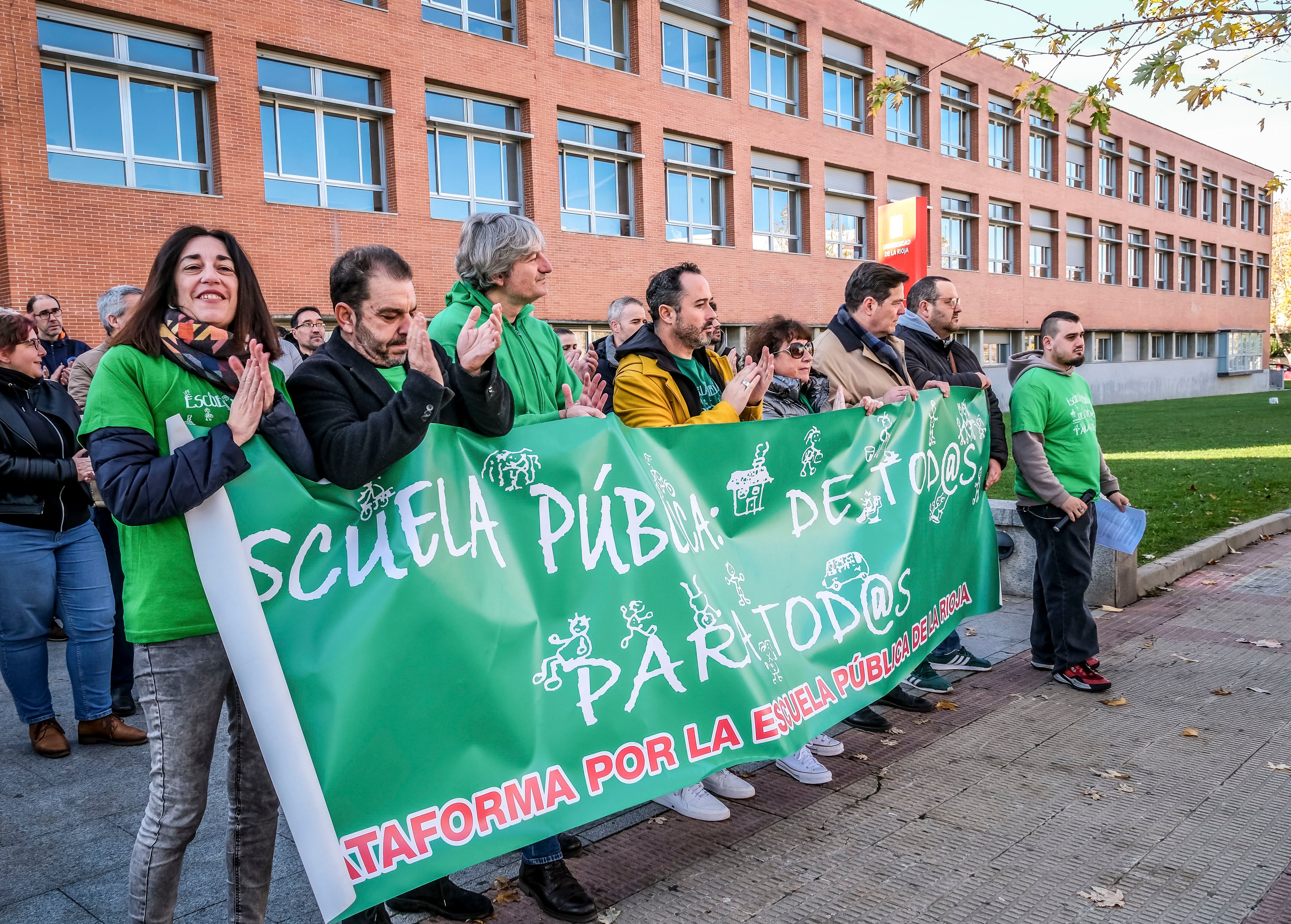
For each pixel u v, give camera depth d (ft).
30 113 42.52
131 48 46.57
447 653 8.16
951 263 105.50
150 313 7.14
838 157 88.89
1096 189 128.16
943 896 9.36
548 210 65.31
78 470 12.67
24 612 12.78
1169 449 54.54
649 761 9.53
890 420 13.69
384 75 56.70
